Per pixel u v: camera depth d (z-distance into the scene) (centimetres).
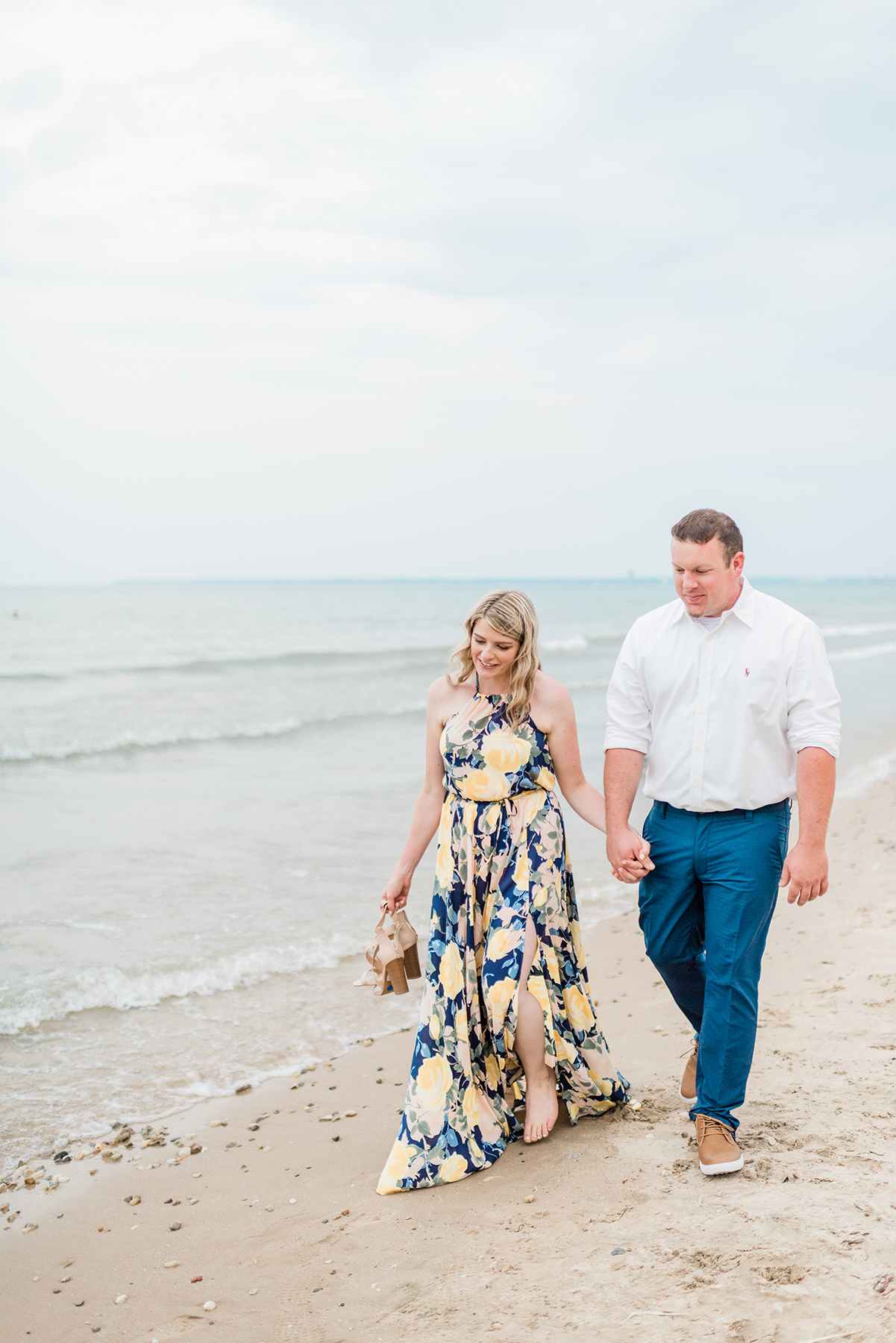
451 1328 232
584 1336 220
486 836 323
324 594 11881
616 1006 489
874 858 758
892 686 2130
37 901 670
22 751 1266
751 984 288
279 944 598
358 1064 442
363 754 1300
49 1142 372
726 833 291
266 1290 264
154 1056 451
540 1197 292
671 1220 266
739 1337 211
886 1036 395
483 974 322
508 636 313
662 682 298
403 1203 302
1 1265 290
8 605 7225
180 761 1244
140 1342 247
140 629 4500
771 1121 319
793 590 17850
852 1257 235
